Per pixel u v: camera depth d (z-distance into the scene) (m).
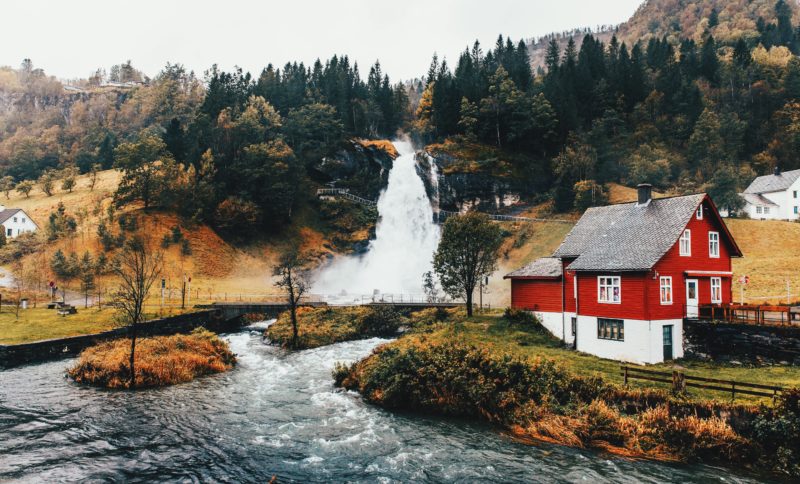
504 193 94.50
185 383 29.98
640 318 29.30
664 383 23.64
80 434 20.36
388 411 24.36
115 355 31.73
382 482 16.28
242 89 133.12
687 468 17.27
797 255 60.38
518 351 32.06
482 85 117.75
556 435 20.02
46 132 172.50
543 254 72.56
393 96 142.00
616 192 92.94
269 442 19.95
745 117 121.56
